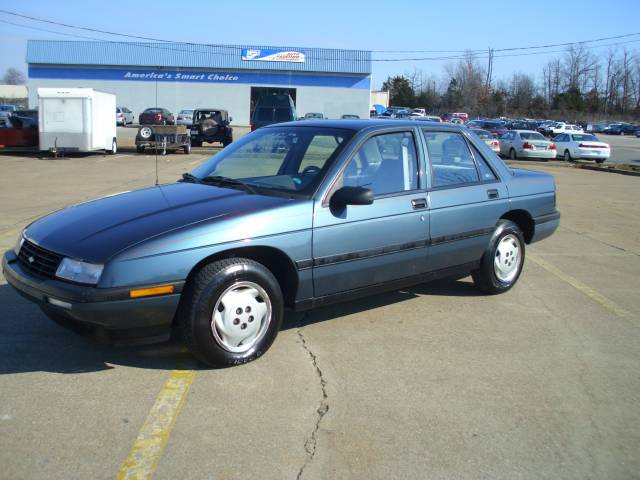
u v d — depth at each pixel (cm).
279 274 436
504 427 342
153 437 318
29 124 2350
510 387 392
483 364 427
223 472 291
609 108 9338
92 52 5253
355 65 5397
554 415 358
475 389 388
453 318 520
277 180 452
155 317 369
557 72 9362
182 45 5281
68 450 304
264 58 5347
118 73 5297
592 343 472
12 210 1009
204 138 2723
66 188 1306
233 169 489
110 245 365
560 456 316
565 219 1082
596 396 383
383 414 352
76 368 397
